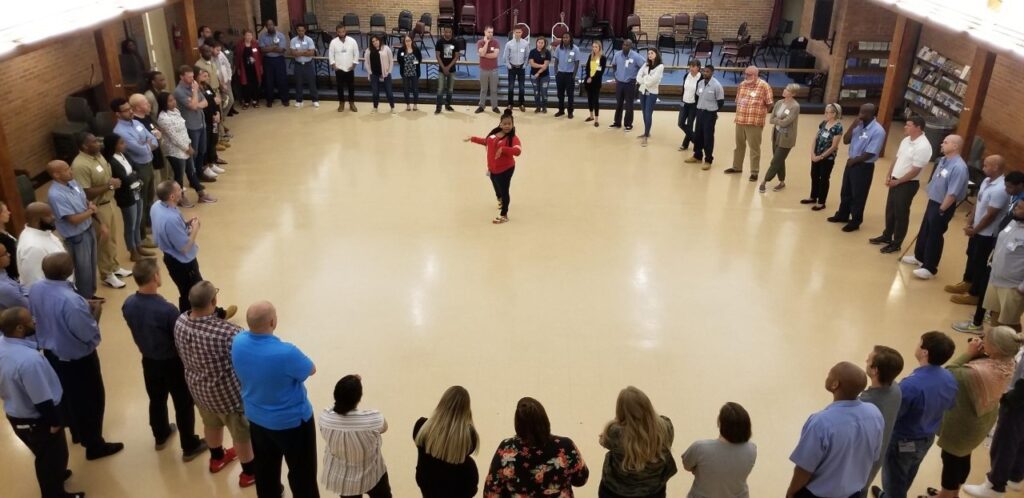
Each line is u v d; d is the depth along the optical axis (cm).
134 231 752
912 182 784
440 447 368
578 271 766
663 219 899
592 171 1056
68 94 1069
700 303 712
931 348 401
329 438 395
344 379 393
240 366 403
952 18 866
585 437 530
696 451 361
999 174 674
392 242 820
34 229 561
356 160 1074
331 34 1623
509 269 766
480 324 667
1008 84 1047
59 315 455
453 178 1013
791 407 570
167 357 466
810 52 1502
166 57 1330
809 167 1093
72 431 515
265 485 441
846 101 1384
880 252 826
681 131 1259
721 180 1034
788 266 790
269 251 793
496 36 1742
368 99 1375
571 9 1717
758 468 507
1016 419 452
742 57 1426
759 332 667
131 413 546
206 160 1005
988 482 477
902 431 416
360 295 710
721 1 1661
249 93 1329
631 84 1212
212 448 486
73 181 631
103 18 805
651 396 577
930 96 1241
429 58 1524
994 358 425
